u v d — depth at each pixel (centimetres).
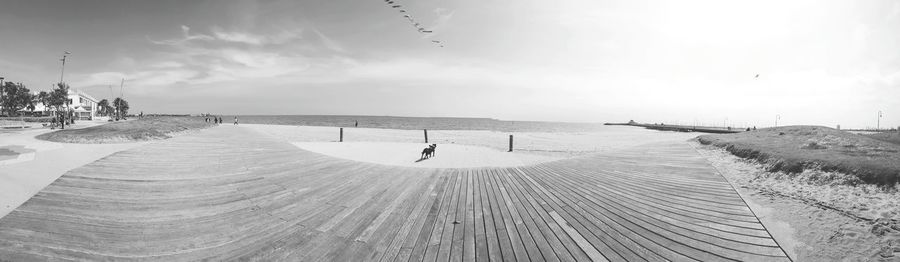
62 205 405
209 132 1775
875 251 387
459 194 647
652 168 883
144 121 2258
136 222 392
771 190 621
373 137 2633
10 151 1101
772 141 1007
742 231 454
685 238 434
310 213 495
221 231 402
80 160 959
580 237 438
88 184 472
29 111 5825
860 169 593
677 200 594
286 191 584
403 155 1433
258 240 392
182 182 539
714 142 1188
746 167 811
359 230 445
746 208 540
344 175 757
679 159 998
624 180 761
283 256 360
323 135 2680
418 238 428
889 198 507
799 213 504
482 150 1708
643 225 479
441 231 453
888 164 591
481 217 512
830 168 639
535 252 392
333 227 450
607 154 1184
